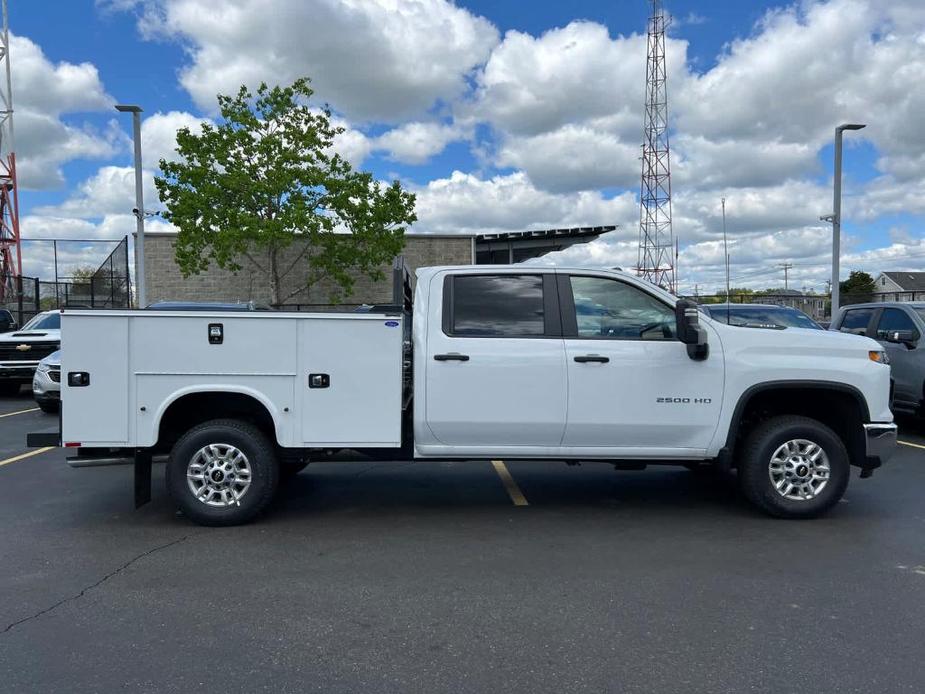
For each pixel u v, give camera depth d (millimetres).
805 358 5668
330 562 4840
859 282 75375
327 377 5508
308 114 22844
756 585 4395
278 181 21953
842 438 5977
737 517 5914
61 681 3242
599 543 5242
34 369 14164
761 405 6125
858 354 5738
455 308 5672
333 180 22531
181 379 5449
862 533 5449
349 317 5508
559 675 3303
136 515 6023
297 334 5480
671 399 5594
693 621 3873
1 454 8703
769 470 5703
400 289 5859
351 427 5539
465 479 7395
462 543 5254
